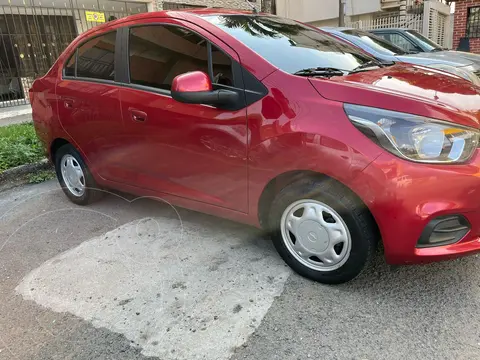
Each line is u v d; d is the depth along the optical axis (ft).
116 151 11.12
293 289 8.29
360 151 7.09
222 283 8.59
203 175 9.39
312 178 7.91
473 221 7.13
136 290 8.53
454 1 38.17
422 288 8.13
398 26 45.37
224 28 9.41
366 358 6.56
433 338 6.87
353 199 7.51
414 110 7.09
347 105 7.41
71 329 7.52
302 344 6.90
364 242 7.59
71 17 34.30
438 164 6.85
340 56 10.21
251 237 10.48
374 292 8.08
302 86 7.88
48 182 15.93
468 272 8.54
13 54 31.50
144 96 10.05
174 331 7.32
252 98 8.27
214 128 8.78
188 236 10.71
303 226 8.26
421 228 6.98
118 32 10.96
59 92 12.25
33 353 7.00
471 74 18.94
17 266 9.77
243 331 7.24
